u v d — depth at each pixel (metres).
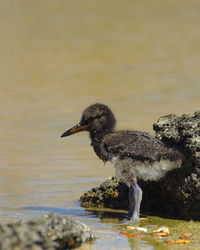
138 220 9.63
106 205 10.69
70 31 33.41
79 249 7.87
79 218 9.77
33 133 16.56
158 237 8.53
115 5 40.41
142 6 40.00
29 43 30.88
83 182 11.98
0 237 7.14
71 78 24.11
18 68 26.05
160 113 18.25
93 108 10.45
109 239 8.38
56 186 11.69
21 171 12.79
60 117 18.31
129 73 24.69
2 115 18.75
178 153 9.41
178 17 36.38
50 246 7.39
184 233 8.66
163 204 10.32
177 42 30.39
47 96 21.31
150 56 27.72
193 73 24.25
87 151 14.72
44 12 38.38
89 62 26.84
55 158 13.98
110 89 22.02
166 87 22.00
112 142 10.02
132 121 17.23
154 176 9.74
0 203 10.49
